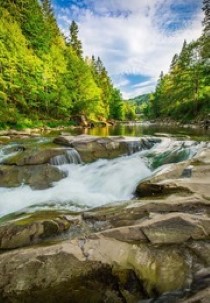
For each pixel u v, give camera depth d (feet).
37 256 15.26
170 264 15.06
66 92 150.51
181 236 16.88
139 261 15.30
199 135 71.61
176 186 23.93
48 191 32.01
